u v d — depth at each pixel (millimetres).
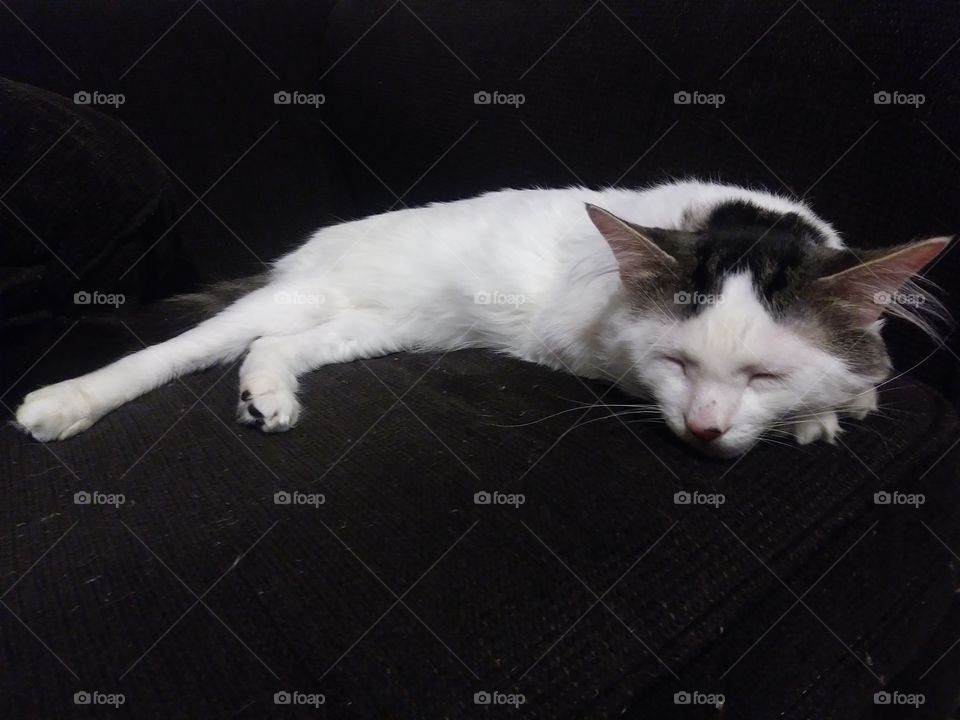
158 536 847
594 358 1260
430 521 837
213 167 2068
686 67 1492
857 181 1276
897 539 942
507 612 719
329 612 722
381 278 1536
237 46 2105
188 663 674
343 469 959
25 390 1242
